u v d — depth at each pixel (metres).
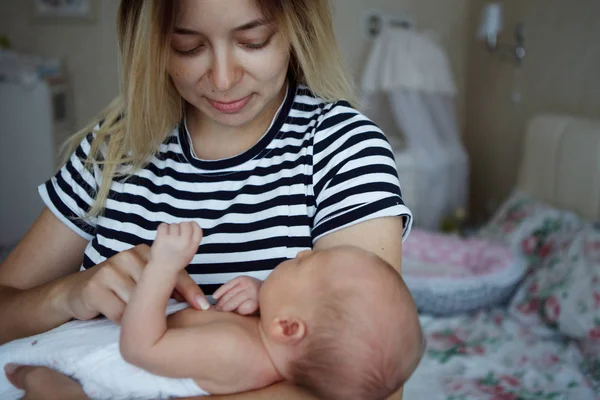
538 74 3.68
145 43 1.06
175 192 1.12
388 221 1.00
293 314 0.94
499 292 2.63
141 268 0.97
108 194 1.14
